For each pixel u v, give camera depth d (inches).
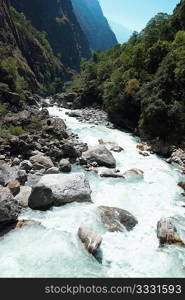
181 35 2064.5
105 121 2062.0
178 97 1531.7
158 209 799.1
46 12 7824.8
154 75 1895.9
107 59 3713.1
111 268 554.9
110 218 695.1
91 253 579.8
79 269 542.6
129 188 911.7
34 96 3270.2
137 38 3216.0
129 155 1272.1
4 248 581.6
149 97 1603.1
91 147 1193.4
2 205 641.0
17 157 1063.0
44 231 641.6
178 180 1027.3
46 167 980.6
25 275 517.0
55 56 7288.4
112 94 2053.4
